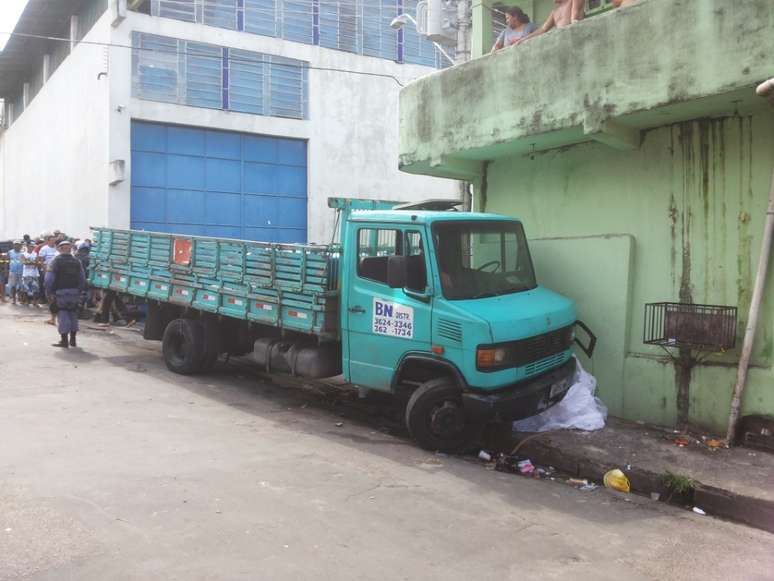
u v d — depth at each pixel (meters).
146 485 4.95
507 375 6.21
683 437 6.77
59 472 5.17
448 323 6.28
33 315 16.36
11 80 32.50
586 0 8.41
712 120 6.86
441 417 6.40
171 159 18.94
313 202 21.08
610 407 7.66
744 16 5.78
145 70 18.22
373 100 22.22
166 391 8.52
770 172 6.49
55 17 23.20
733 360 6.73
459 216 6.79
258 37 20.00
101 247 11.91
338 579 3.64
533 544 4.34
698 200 6.99
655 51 6.42
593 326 7.83
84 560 3.72
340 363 7.89
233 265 8.74
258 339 8.80
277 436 6.64
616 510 5.18
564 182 8.21
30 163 29.97
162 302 10.29
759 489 5.40
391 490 5.20
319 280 7.43
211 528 4.23
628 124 7.13
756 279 6.45
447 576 3.77
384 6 22.38
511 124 7.77
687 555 4.34
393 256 6.46
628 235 7.52
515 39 8.82
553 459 6.46
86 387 8.42
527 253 7.47
